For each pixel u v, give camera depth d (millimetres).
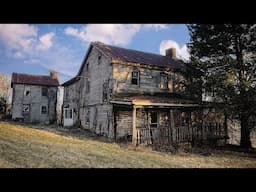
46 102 32688
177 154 11641
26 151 8664
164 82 19594
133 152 11086
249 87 12367
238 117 13672
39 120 31922
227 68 13781
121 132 16375
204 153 12445
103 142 14234
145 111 17531
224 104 13523
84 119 21906
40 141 11922
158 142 14445
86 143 13047
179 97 18828
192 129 15617
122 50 20688
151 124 17297
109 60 17469
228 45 14414
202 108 16547
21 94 31297
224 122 18094
